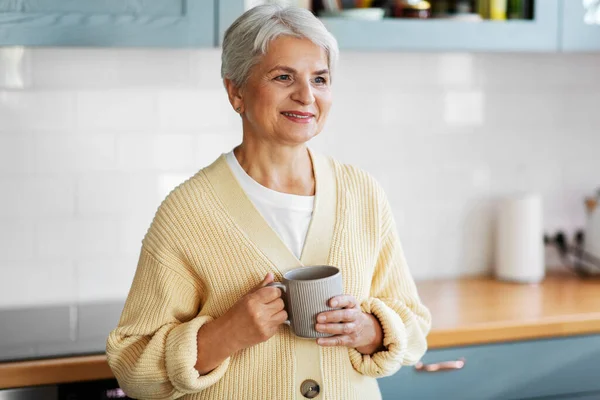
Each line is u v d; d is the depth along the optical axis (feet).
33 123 7.80
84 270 8.09
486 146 9.02
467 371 7.16
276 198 5.06
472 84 8.90
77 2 6.74
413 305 5.48
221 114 8.26
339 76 8.50
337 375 4.98
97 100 7.93
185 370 4.74
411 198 8.87
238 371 4.91
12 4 6.61
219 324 4.78
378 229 5.25
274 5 4.91
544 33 7.83
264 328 4.66
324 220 5.08
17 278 7.94
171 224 5.00
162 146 8.14
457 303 7.91
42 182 7.89
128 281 8.22
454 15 7.74
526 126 9.11
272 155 5.07
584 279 8.92
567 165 9.28
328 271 4.78
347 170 5.32
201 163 8.25
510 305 7.82
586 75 9.21
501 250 8.90
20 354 6.52
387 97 8.67
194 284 5.07
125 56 7.95
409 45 7.51
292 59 4.77
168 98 8.11
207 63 8.16
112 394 6.48
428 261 9.00
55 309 7.88
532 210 8.76
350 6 7.66
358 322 4.73
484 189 9.07
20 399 6.29
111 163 8.04
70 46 6.79
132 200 8.13
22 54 7.71
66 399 6.40
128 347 5.06
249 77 4.90
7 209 7.84
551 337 7.35
